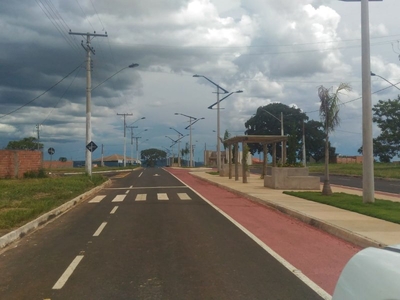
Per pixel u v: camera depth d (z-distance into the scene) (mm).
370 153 16062
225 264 8266
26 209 15406
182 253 9203
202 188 27938
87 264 8406
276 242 10328
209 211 16125
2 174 35062
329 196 18906
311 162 87000
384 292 2932
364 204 15758
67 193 22156
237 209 16703
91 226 13094
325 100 19219
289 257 8805
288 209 15195
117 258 8836
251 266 8109
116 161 146625
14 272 7980
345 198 17938
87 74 34438
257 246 9867
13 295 6621
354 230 10852
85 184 27828
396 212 13617
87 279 7383
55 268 8180
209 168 75938
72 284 7113
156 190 26453
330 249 9570
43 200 18641
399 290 2822
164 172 57500
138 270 7887
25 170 37156
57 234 11906
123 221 13914
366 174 16109
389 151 61750
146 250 9531
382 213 13367
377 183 32469
